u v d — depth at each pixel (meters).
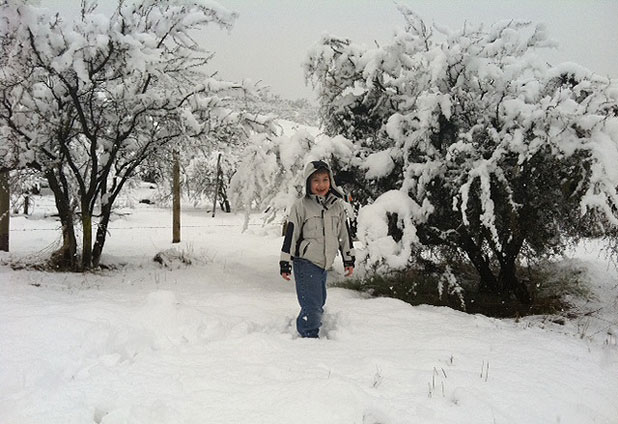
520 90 6.49
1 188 10.37
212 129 8.95
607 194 5.48
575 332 5.23
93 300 5.27
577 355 4.11
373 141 7.98
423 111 6.41
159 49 8.07
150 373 3.35
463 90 6.64
